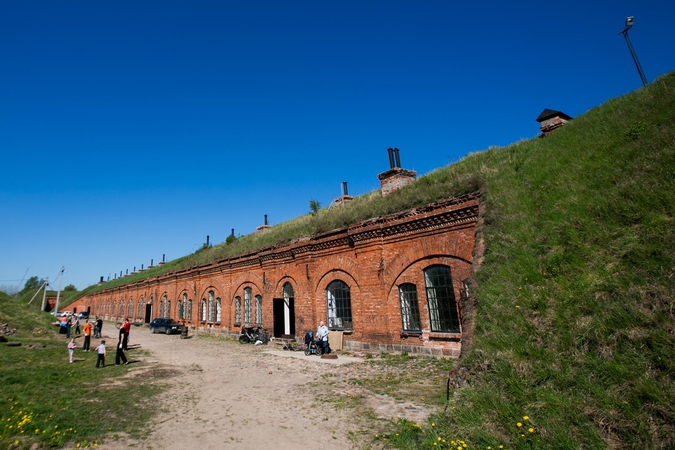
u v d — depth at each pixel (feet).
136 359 58.13
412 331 44.80
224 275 92.48
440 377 33.83
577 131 44.21
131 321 160.76
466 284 34.94
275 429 23.85
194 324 104.83
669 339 17.58
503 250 31.94
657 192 25.43
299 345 61.87
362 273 51.72
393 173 66.39
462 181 45.50
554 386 19.08
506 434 17.87
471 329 27.78
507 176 41.57
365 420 24.47
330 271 58.18
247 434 23.20
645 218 24.49
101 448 21.47
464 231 40.63
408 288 46.50
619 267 22.94
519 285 27.43
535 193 35.83
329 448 20.56
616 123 39.29
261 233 112.16
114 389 36.65
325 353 51.01
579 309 22.35
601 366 18.39
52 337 92.02
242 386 36.45
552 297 24.57
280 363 48.73
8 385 37.29
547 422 17.19
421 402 27.30
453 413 20.58
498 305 26.96
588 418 16.72
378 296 49.11
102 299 220.23
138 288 159.33
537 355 21.31
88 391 35.76
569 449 15.51
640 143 32.12
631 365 17.58
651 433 14.94
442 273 42.80
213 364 50.93
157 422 25.98
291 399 30.66
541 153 43.34
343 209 71.05
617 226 25.80
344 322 55.21
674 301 18.98
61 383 39.50
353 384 34.04
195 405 30.17
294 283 65.67
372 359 45.14
